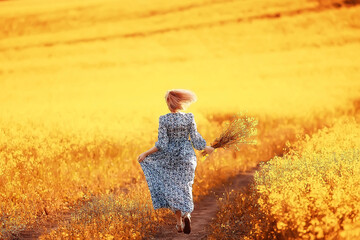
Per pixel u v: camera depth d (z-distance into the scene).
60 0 139.75
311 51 83.69
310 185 10.98
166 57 85.75
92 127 25.25
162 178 11.02
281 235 9.66
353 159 12.91
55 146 18.83
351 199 9.67
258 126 31.78
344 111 37.59
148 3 118.06
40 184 15.13
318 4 104.81
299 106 40.62
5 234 11.64
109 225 11.45
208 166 18.20
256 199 12.18
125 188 16.77
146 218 12.22
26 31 105.12
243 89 60.66
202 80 69.44
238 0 113.50
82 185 16.11
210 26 98.75
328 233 8.64
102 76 75.69
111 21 107.19
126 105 47.41
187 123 10.97
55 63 84.38
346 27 93.62
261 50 86.56
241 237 10.48
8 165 15.68
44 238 11.27
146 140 23.06
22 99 57.59
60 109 43.06
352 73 68.31
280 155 21.36
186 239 11.17
